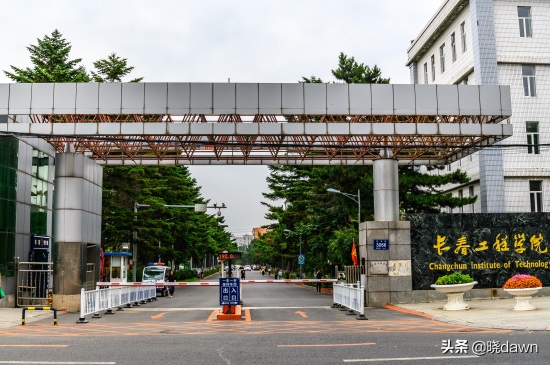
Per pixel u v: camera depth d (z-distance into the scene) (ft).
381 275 81.05
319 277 153.48
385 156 84.02
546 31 124.26
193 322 61.21
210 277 343.26
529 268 84.07
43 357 36.06
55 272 78.64
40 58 152.87
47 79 142.72
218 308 83.15
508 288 63.21
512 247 84.23
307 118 77.82
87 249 87.40
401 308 75.00
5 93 71.31
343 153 90.38
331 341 43.04
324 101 72.54
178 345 41.63
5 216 80.59
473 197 112.47
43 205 97.45
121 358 35.60
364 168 116.26
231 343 42.50
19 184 85.61
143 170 152.56
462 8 132.57
